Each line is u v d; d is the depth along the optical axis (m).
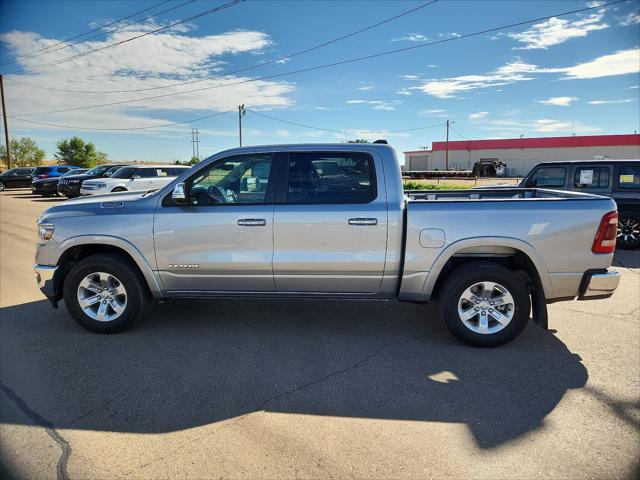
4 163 65.62
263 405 3.40
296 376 3.87
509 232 4.25
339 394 3.56
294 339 4.68
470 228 4.29
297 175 4.59
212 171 4.69
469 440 2.95
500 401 3.45
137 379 3.81
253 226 4.52
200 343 4.58
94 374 3.90
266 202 4.57
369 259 4.45
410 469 2.67
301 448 2.87
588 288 4.24
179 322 5.18
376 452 2.83
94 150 63.50
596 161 9.48
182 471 2.66
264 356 4.27
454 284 4.37
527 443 2.92
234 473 2.64
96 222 4.71
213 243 4.59
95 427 3.11
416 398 3.49
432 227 4.32
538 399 3.47
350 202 4.49
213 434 3.03
